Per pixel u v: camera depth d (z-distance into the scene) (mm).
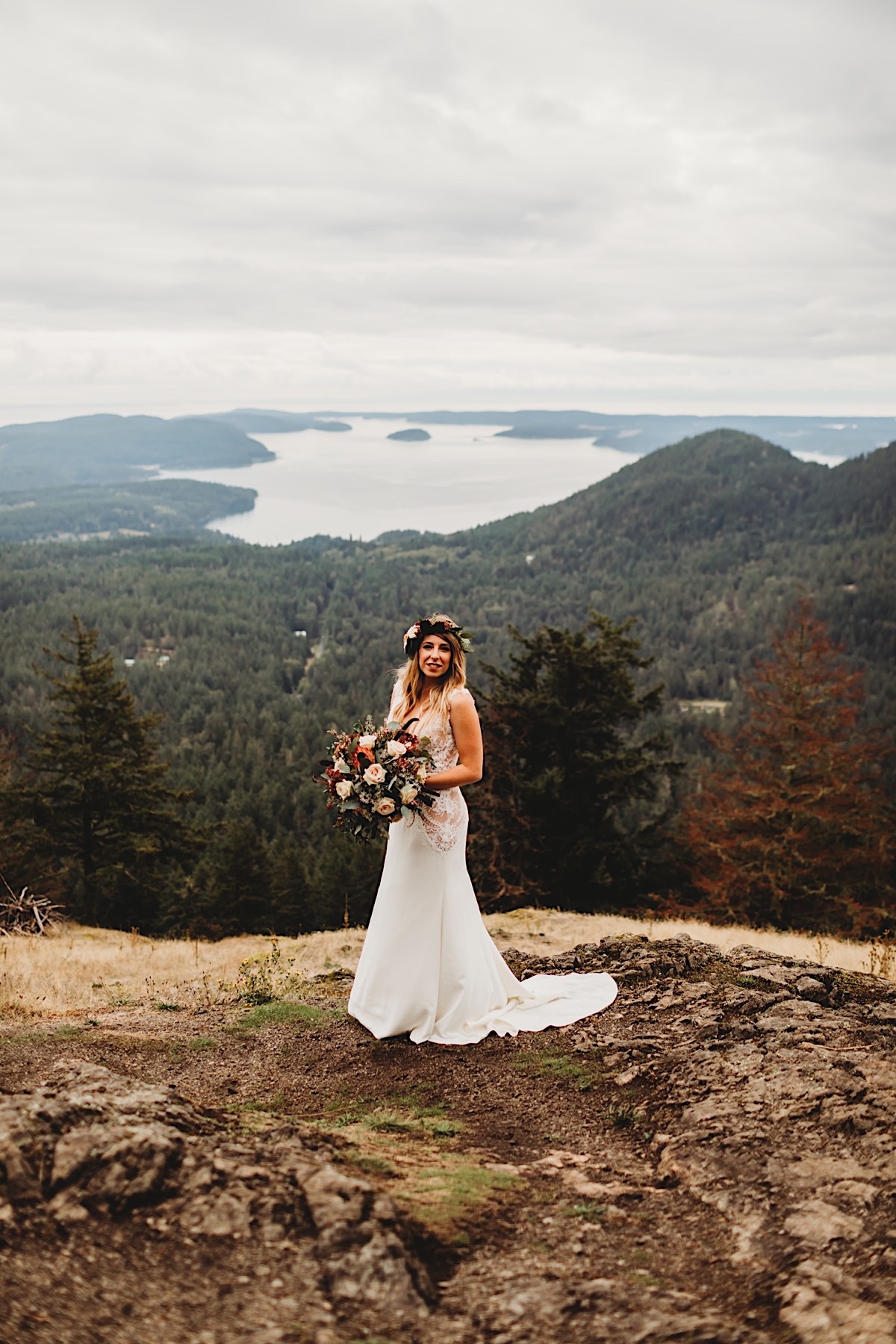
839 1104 3510
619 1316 2211
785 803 22703
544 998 5246
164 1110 3170
